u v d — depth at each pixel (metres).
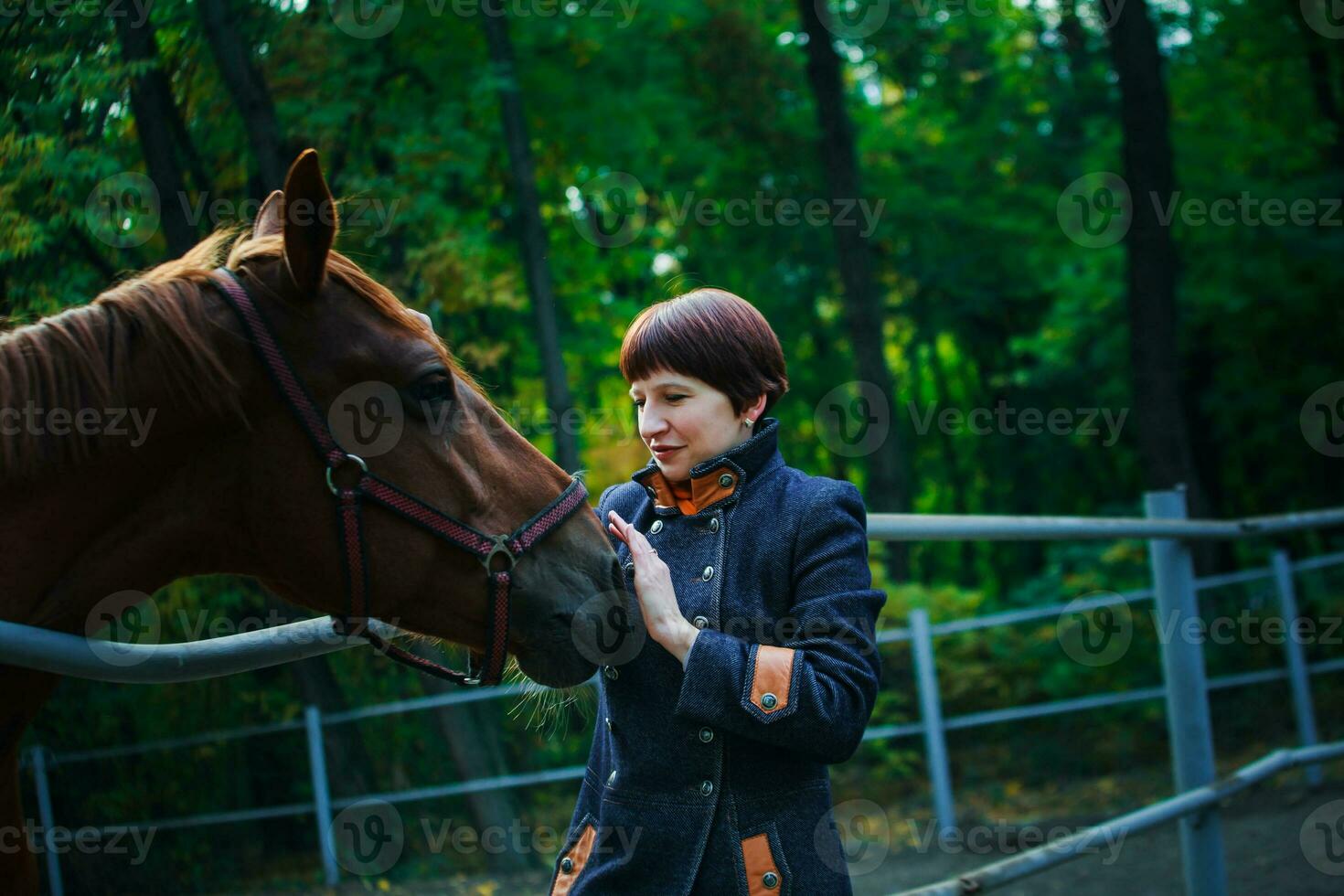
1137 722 7.85
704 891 1.41
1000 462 16.05
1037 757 7.70
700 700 1.36
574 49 8.29
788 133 11.59
